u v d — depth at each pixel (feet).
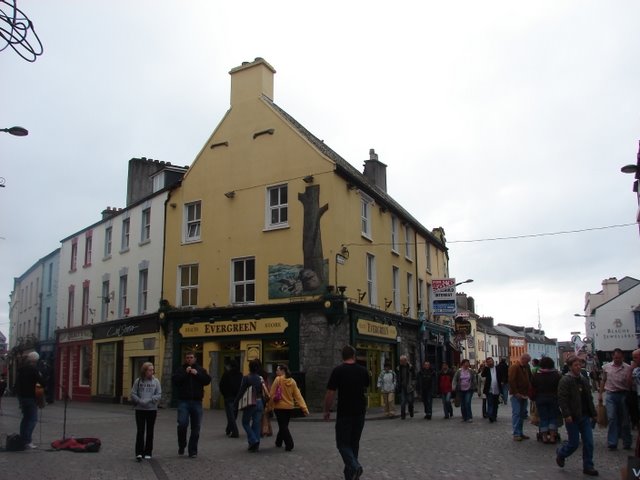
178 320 78.28
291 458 33.68
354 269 72.23
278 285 70.38
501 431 46.24
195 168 81.20
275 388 37.50
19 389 36.68
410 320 90.07
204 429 50.65
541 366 39.81
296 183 71.56
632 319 172.14
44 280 128.57
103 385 93.91
